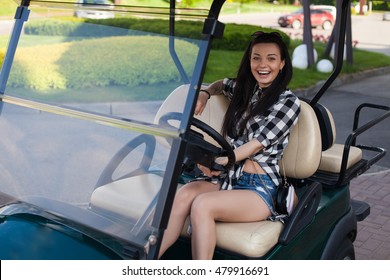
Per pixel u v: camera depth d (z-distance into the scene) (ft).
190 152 5.84
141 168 5.91
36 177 6.57
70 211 6.31
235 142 7.99
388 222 12.73
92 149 6.31
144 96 6.16
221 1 5.58
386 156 17.52
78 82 6.57
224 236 6.75
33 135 6.64
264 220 7.25
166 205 5.54
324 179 8.65
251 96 8.01
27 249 5.98
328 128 8.57
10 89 6.92
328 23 51.24
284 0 63.46
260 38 7.69
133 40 6.40
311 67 32.71
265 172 7.50
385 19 61.62
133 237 5.73
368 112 24.12
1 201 6.68
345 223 8.43
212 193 6.97
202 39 5.66
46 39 6.85
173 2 7.98
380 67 36.27
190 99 5.61
